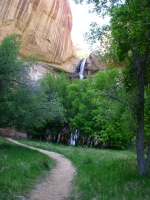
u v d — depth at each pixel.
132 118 9.70
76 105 31.11
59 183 9.30
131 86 9.62
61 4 48.56
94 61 46.31
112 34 8.82
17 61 16.47
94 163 13.09
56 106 17.69
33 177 9.07
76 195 7.21
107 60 10.50
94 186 7.72
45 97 17.80
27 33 42.47
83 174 10.02
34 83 17.06
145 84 10.30
